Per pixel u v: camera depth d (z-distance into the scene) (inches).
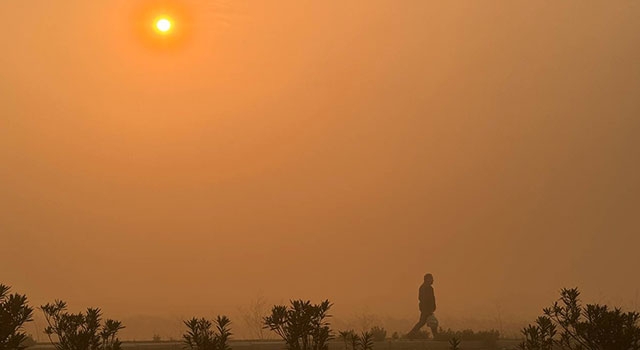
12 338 327.0
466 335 842.2
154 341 731.4
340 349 641.6
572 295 366.3
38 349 576.1
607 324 345.1
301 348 376.8
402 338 925.8
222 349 353.7
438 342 787.4
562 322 364.2
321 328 352.5
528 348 372.8
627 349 341.4
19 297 334.0
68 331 358.6
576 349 350.6
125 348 622.2
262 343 700.0
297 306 353.4
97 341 362.9
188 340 359.3
